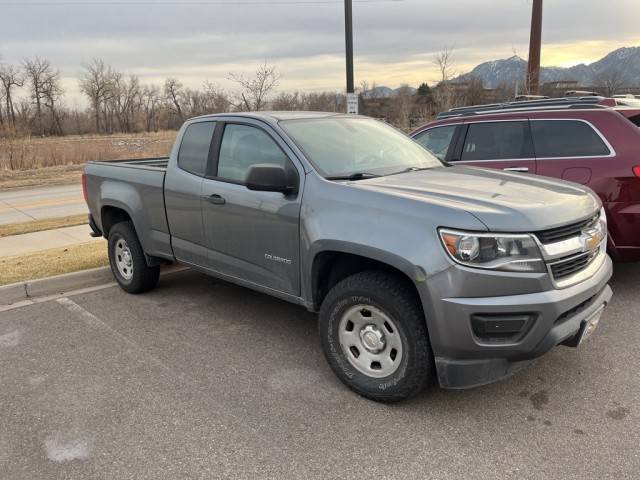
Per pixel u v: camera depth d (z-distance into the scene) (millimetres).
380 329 3439
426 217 3127
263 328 4840
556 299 3016
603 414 3318
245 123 4418
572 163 5352
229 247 4465
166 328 4879
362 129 4707
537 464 2869
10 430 3316
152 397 3660
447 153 6363
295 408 3479
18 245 8188
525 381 3732
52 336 4758
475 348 3041
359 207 3439
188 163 4879
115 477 2863
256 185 3766
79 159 28781
